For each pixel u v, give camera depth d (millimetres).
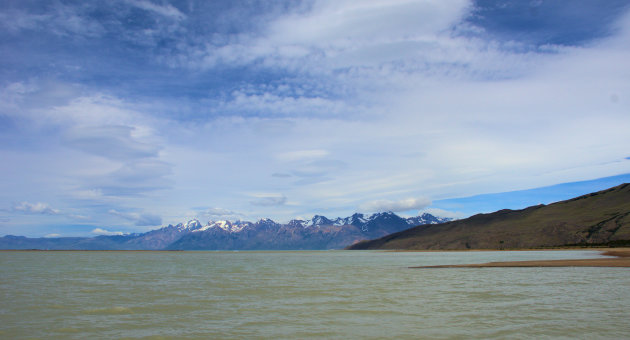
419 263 99812
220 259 144125
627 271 57312
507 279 48781
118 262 112562
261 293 37969
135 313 27516
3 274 62406
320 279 53062
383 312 27297
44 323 24281
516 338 19906
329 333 21500
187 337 20812
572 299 31891
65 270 72812
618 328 21750
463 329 22000
